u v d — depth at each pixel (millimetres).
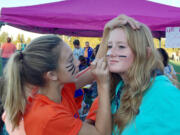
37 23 2785
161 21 2594
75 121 794
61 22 2797
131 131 733
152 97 709
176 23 2533
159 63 818
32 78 822
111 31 837
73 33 5848
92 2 3238
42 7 3006
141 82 762
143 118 705
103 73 844
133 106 750
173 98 661
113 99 950
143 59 776
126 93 822
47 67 811
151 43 798
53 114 747
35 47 836
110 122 826
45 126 729
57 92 902
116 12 2824
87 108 3037
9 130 929
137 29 784
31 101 840
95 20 2721
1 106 1123
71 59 890
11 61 835
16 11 2746
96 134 792
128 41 773
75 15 2760
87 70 1289
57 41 864
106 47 889
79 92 1312
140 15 2676
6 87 871
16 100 798
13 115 809
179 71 8625
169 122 642
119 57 788
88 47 6852
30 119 764
